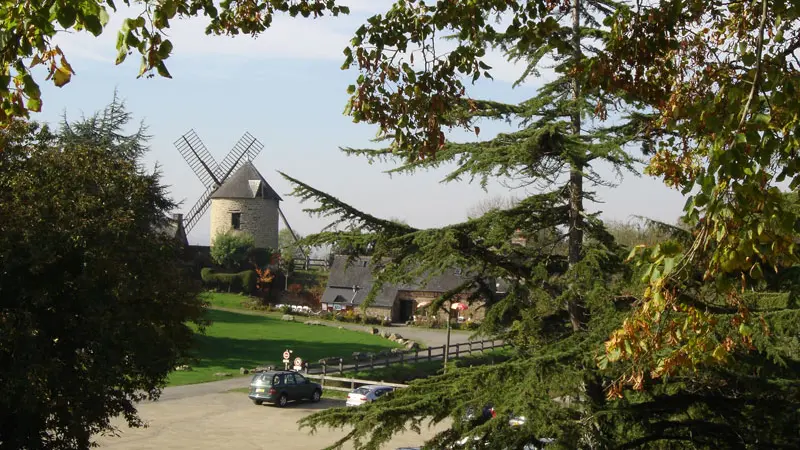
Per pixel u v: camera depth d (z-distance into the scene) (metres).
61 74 5.10
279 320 69.81
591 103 10.47
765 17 5.27
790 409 9.40
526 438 8.95
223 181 90.50
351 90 7.64
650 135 10.16
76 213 19.00
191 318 22.56
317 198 10.25
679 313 7.20
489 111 11.04
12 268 17.53
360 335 63.91
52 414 18.98
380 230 10.41
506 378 9.21
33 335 16.42
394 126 7.73
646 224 10.55
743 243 5.01
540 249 11.45
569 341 9.64
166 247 21.95
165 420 31.02
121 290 19.09
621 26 7.23
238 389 39.00
